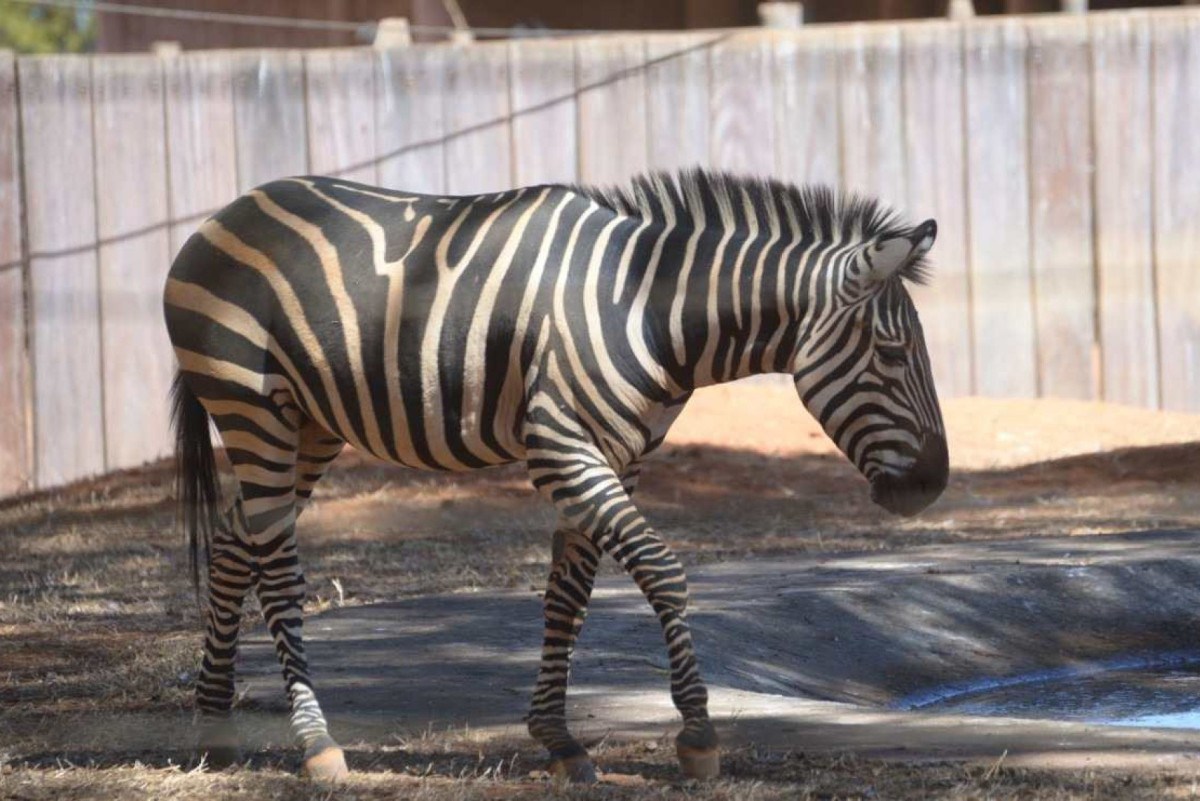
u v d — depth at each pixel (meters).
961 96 25.81
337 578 17.22
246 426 9.96
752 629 13.80
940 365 25.98
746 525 20.41
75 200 24.22
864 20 34.97
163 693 11.98
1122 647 14.93
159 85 24.55
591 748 10.08
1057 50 25.73
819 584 15.27
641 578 9.21
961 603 15.04
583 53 25.66
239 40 32.41
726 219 9.74
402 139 25.44
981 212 25.89
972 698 13.32
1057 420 25.14
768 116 25.81
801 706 11.02
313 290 9.77
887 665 13.86
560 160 25.69
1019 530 19.39
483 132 25.56
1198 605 15.63
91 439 24.34
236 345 9.91
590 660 12.61
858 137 25.88
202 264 10.09
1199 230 25.81
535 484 9.48
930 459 9.48
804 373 9.52
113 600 16.14
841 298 9.34
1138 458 22.98
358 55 25.28
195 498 10.41
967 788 8.76
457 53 25.45
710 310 9.52
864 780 9.04
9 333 23.91
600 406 9.41
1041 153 25.86
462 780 9.29
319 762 9.49
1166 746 9.64
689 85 25.72
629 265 9.55
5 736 10.77
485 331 9.51
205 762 10.09
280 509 9.99
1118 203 25.84
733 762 9.54
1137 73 25.72
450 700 11.45
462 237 9.67
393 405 9.69
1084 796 8.56
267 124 25.03
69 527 20.92
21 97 23.94
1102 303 25.92
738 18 35.28
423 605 15.20
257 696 11.67
